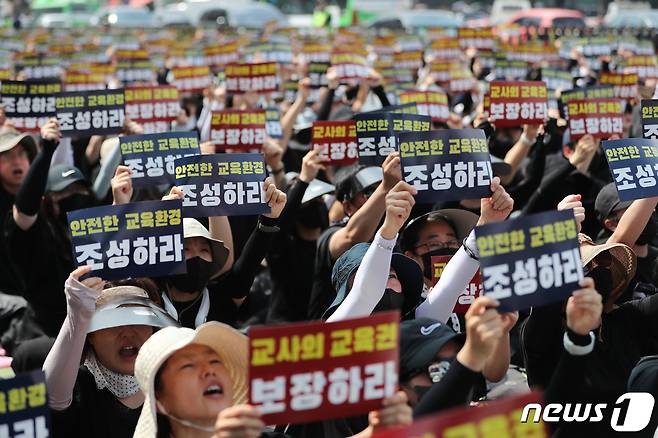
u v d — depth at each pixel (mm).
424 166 5719
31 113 10305
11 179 8367
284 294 7996
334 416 3684
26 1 41844
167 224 5652
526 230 4117
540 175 8938
